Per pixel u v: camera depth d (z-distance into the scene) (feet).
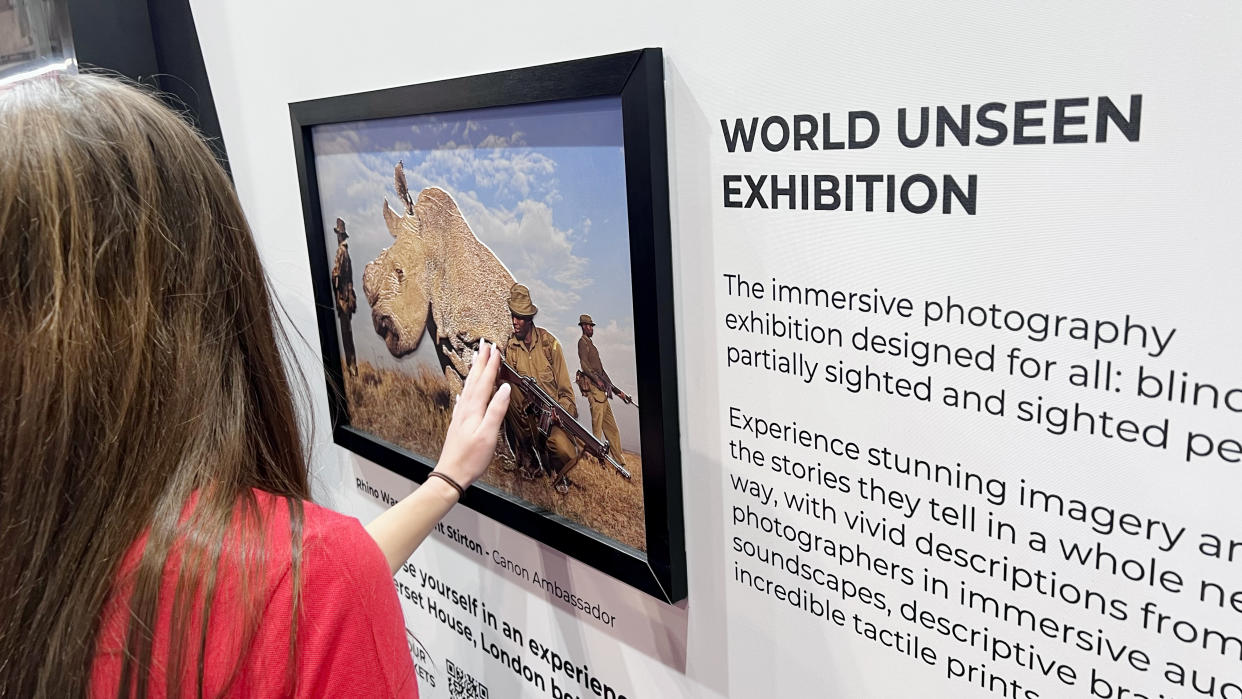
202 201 2.57
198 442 2.43
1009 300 2.32
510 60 3.43
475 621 4.77
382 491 5.11
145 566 2.25
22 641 2.31
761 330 2.92
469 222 3.76
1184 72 1.93
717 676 3.51
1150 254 2.06
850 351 2.70
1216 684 2.22
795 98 2.63
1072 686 2.48
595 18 3.09
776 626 3.22
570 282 3.41
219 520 2.35
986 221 2.32
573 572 4.02
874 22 2.41
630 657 3.89
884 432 2.69
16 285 2.27
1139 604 2.30
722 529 3.29
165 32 5.49
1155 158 2.01
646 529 3.40
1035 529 2.44
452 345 4.05
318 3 4.27
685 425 3.29
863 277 2.61
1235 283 1.95
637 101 2.91
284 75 4.65
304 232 4.95
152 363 2.38
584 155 3.21
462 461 3.60
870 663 2.97
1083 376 2.24
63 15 5.29
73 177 2.28
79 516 2.30
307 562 2.38
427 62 3.78
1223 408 2.04
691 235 3.04
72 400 2.26
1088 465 2.29
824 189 2.63
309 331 5.21
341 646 2.41
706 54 2.81
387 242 4.25
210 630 2.27
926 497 2.65
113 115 2.43
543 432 3.76
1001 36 2.19
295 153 4.63
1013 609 2.55
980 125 2.27
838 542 2.93
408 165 3.98
